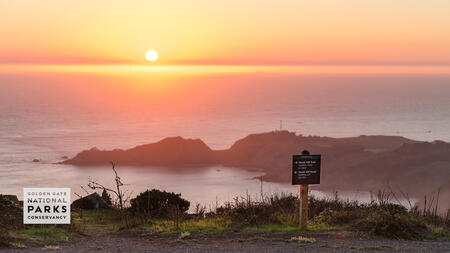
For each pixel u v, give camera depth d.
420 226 12.67
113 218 18.06
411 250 10.42
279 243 11.35
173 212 16.64
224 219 14.62
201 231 13.29
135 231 13.96
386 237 11.91
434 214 15.15
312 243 11.27
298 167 13.02
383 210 13.60
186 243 11.69
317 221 14.37
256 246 11.02
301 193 13.20
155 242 12.02
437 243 11.29
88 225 16.38
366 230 12.58
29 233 12.70
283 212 14.80
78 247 11.32
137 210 17.27
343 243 11.25
